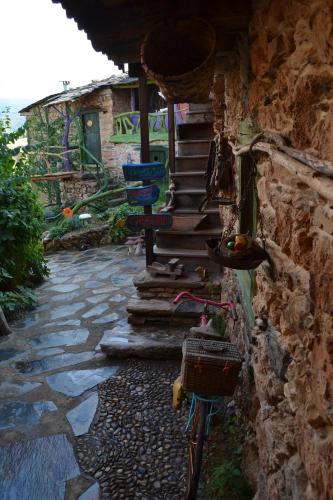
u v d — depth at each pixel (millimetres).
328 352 1063
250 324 2350
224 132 3170
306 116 1245
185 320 4242
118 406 3191
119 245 9039
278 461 1578
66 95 11461
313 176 1104
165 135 9688
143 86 4219
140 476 2508
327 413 1064
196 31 1860
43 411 3178
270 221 1750
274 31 1567
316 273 1157
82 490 2414
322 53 1110
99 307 5340
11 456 2703
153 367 3727
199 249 4902
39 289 6195
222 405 2994
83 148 11742
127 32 1984
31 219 5801
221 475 2322
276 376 1673
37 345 4332
